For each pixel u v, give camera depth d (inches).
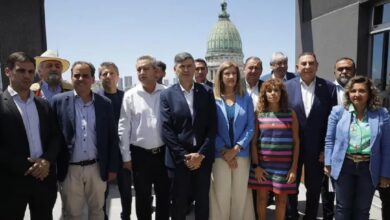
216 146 154.4
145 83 151.8
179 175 141.9
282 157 152.5
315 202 165.9
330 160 144.2
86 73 133.7
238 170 155.7
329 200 173.9
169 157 144.7
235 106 155.5
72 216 138.9
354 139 134.2
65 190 136.4
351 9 232.2
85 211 195.3
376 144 131.0
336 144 139.2
